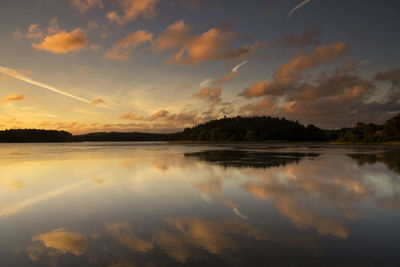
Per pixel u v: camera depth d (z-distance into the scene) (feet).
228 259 21.65
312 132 606.55
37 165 104.42
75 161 122.52
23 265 21.08
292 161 109.29
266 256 22.13
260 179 62.95
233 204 39.75
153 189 51.80
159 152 201.98
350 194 46.09
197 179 63.67
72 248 24.21
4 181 64.03
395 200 41.60
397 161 106.83
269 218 32.73
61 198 44.80
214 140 618.03
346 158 124.16
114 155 167.32
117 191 50.26
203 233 27.71
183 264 20.85
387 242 25.02
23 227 30.22
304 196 44.73
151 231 28.48
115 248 24.12
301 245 24.41
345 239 25.77
